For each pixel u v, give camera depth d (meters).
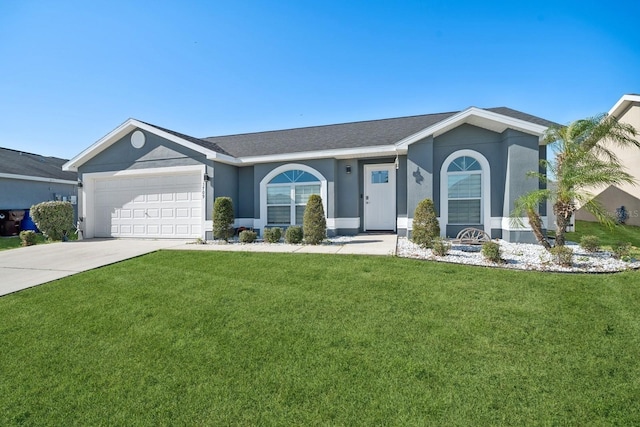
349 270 6.56
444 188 10.78
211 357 3.59
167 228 12.88
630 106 14.91
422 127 13.00
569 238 10.73
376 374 3.16
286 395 2.90
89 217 13.80
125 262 8.05
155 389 3.06
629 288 5.16
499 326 4.07
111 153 13.41
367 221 12.92
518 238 9.61
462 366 3.26
